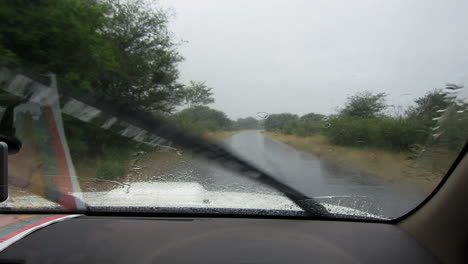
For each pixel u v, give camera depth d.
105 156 6.19
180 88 13.31
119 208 3.29
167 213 3.27
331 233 2.89
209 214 3.26
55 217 3.23
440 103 4.24
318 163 7.63
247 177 4.68
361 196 4.06
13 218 3.20
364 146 8.59
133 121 6.35
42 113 6.48
